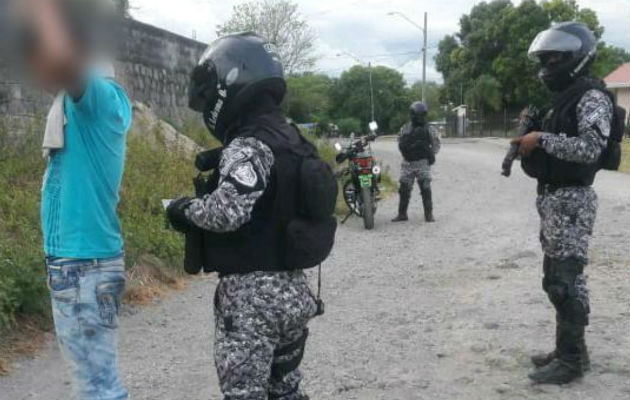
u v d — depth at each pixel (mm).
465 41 55281
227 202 2627
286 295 2795
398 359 4809
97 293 2914
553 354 4430
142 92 14008
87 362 2939
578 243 4117
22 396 4180
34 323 5164
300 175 2777
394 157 27188
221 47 2900
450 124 55750
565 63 4078
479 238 9297
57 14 2715
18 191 7461
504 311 5812
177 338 5277
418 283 6965
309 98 50219
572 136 4012
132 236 6691
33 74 2799
